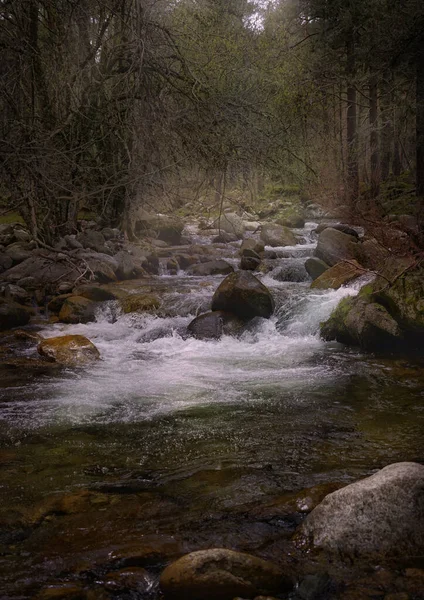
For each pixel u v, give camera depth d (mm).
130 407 5730
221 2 13539
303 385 6398
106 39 12398
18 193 11008
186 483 4094
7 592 2883
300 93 18641
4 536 3420
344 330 8258
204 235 20078
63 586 2930
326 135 19938
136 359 7738
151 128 12148
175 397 6043
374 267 10094
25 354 7895
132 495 3922
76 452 4664
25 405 5793
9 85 11008
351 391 6137
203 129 12148
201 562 2854
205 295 10609
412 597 2793
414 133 25672
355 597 2809
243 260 14008
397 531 3176
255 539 3334
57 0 11102
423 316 7688
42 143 10688
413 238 8781
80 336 7988
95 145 13109
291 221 22141
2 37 10680
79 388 6379
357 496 3305
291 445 4727
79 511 3707
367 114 27422
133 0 11727
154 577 2990
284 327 9000
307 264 12250
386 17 20469
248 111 12586
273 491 3943
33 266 12477
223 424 5238
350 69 23328
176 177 12703
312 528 3297
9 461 4496
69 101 12578
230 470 4289
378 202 13594
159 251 16250
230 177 13023
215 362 7512
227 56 12898
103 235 16125
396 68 20906
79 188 12898
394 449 4594
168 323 9383
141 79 11914
